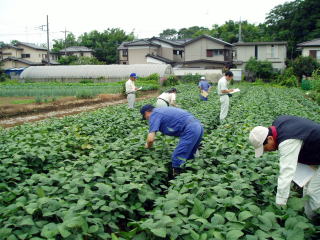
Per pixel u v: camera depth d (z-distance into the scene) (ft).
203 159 19.85
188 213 13.17
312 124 12.91
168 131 20.77
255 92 90.38
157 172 19.07
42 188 15.25
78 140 25.66
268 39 221.66
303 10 208.03
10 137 28.68
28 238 11.73
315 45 170.50
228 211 13.06
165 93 35.22
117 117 37.47
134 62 218.38
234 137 25.64
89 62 230.89
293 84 147.74
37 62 257.34
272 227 11.69
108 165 18.26
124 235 11.50
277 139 13.14
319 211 13.71
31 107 71.87
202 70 174.29
